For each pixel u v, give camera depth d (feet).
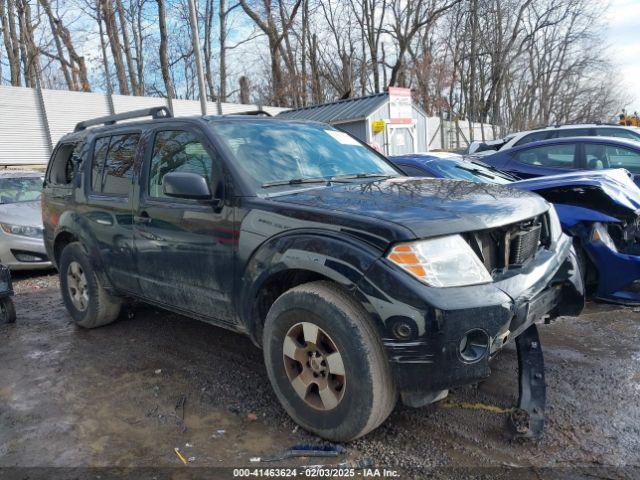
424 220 8.48
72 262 16.37
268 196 10.46
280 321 9.70
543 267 9.84
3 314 17.93
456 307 7.90
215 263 10.90
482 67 114.42
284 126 13.17
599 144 22.70
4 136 55.42
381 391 8.59
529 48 122.83
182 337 15.51
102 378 12.91
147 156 13.08
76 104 61.00
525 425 9.25
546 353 13.03
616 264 14.60
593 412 10.08
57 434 10.28
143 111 14.47
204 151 11.48
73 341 15.79
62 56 100.22
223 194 10.76
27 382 12.98
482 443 9.20
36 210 26.16
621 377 11.48
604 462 8.51
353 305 8.66
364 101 68.39
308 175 11.77
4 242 24.29
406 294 7.98
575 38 128.06
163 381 12.47
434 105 102.47
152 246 12.59
